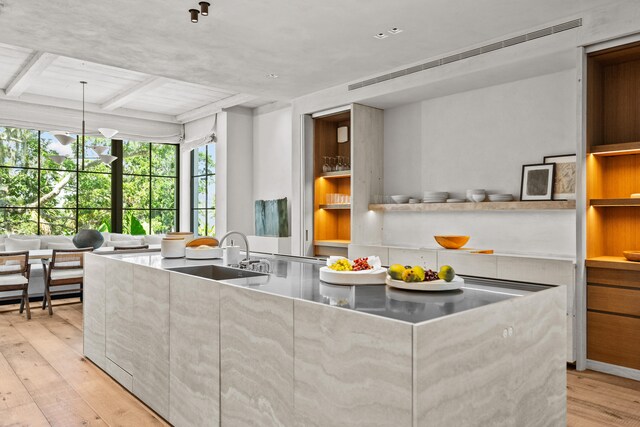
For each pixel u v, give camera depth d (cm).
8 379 341
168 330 273
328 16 376
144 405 298
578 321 365
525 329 192
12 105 739
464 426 160
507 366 182
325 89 586
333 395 169
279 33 410
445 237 473
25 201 819
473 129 498
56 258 559
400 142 571
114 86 705
